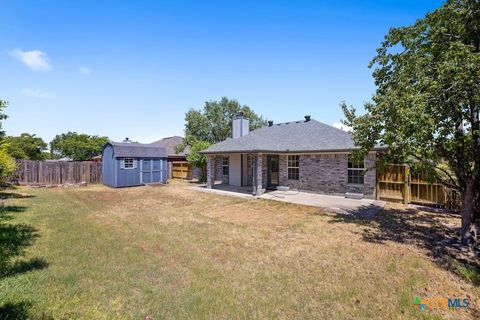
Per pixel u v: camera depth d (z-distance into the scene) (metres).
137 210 10.41
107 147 19.80
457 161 6.34
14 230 6.88
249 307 3.50
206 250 5.73
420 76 5.99
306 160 14.55
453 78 5.39
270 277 4.42
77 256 5.23
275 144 15.61
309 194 14.02
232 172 18.88
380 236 6.82
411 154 6.45
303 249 5.82
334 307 3.54
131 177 19.47
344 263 5.04
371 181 12.24
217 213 9.85
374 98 7.55
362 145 7.82
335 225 7.96
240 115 20.20
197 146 21.59
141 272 4.55
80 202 12.20
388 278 4.41
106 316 3.21
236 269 4.74
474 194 6.24
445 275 4.56
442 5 6.64
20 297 3.53
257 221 8.54
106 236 6.69
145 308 3.42
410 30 7.24
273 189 16.09
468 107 5.94
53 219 8.41
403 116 5.66
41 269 4.53
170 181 23.67
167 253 5.52
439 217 8.94
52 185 18.56
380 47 8.21
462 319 3.33
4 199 12.09
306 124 17.53
